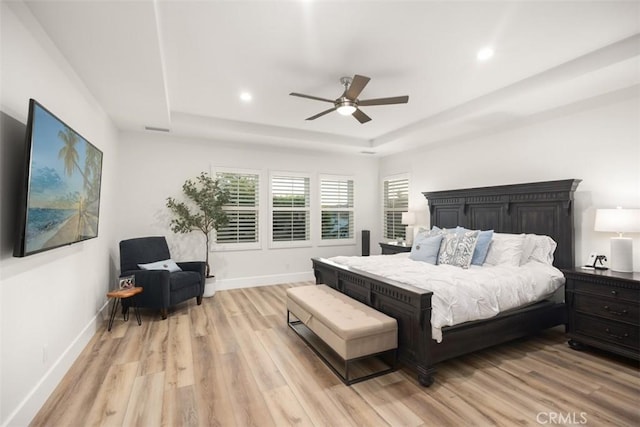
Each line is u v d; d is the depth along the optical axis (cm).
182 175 489
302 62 282
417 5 204
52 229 199
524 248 351
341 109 299
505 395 215
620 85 293
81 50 228
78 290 272
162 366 254
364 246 625
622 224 279
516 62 281
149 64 249
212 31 233
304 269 590
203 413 195
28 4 178
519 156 396
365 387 225
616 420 188
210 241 508
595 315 276
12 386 169
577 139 338
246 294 489
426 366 225
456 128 438
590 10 210
